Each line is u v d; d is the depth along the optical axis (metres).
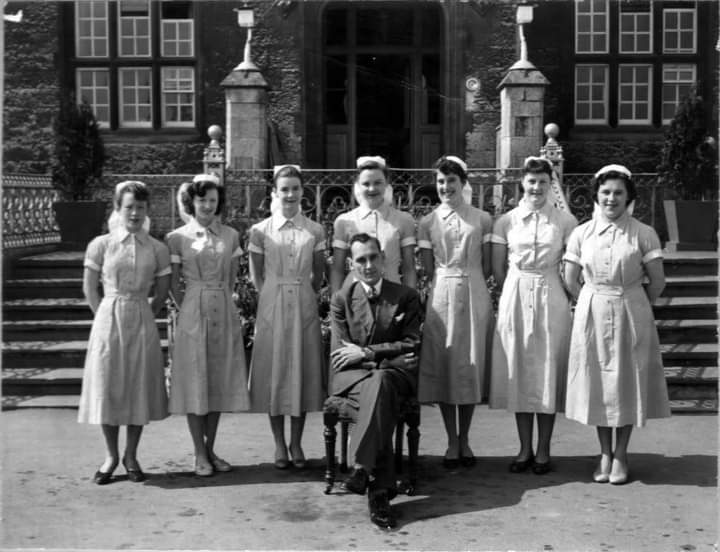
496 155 13.26
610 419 5.89
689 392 8.21
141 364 6.08
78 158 11.40
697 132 10.82
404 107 14.12
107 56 13.33
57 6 13.17
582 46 13.18
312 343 6.38
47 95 13.23
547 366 6.17
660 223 12.20
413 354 5.86
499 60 13.27
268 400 6.35
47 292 9.71
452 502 5.64
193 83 13.36
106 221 11.31
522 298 6.27
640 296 6.03
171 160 13.26
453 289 6.38
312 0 13.24
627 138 13.00
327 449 5.83
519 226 6.35
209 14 13.21
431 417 8.10
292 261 6.37
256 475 6.25
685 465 6.39
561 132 13.12
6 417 7.80
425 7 13.95
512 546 4.91
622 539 5.00
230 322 6.32
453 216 6.44
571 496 5.73
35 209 10.93
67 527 5.20
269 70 13.31
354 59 14.06
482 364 6.40
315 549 4.89
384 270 6.41
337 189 12.82
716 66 12.95
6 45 13.17
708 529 5.14
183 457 6.69
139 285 6.13
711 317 9.05
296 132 13.34
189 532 5.14
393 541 4.99
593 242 6.05
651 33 13.07
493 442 7.09
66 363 8.77
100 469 6.11
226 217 10.42
